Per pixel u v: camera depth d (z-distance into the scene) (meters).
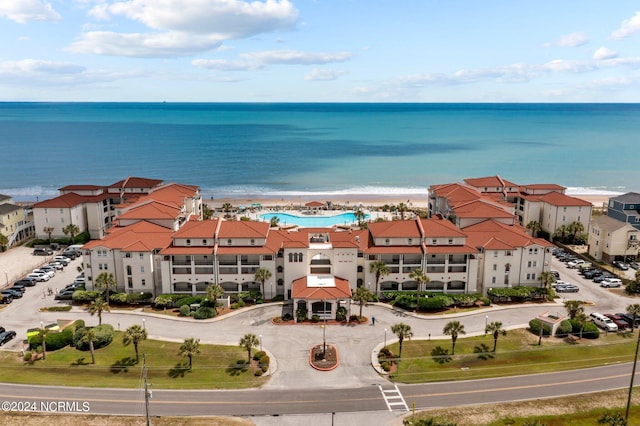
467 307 102.00
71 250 134.38
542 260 108.06
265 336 89.44
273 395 71.31
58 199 144.50
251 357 81.69
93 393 71.19
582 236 136.62
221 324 94.12
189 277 104.25
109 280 100.50
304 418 65.81
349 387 73.44
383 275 103.88
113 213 154.50
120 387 72.94
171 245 104.88
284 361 80.88
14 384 73.06
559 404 68.56
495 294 104.00
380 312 99.62
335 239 107.00
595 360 80.94
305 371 77.88
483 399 70.19
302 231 114.19
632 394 71.00
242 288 106.50
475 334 89.56
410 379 75.62
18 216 146.62
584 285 113.69
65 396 70.25
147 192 154.25
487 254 106.31
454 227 108.06
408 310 100.56
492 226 114.25
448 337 88.56
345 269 104.31
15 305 102.50
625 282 113.75
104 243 106.38
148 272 104.50
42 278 115.50
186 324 94.00
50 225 142.00
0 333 87.75
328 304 96.38
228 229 105.88
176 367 78.69
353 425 64.19
